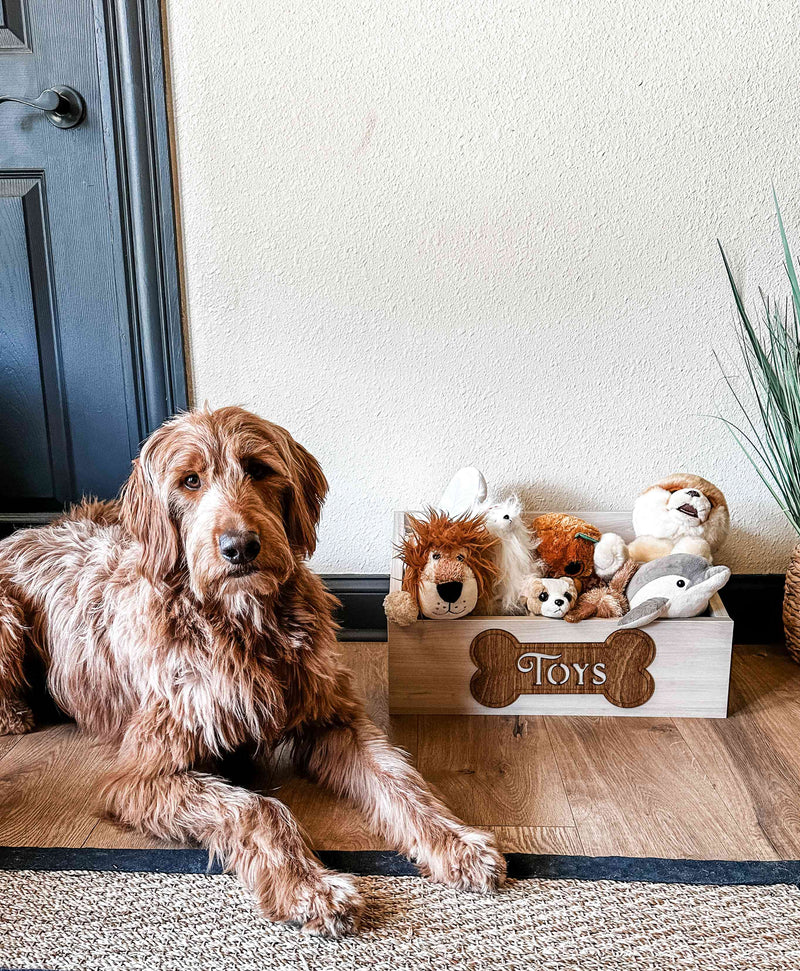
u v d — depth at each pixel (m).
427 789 1.59
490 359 2.23
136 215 2.14
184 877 1.46
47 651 1.88
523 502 2.34
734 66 2.02
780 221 1.97
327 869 1.40
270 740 1.63
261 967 1.27
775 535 2.33
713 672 1.92
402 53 2.03
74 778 1.75
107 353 2.27
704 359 2.22
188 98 2.07
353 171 2.10
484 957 1.29
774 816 1.61
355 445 2.30
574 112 2.06
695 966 1.26
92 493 2.38
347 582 2.38
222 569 1.43
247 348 2.24
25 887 1.43
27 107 2.11
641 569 1.98
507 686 1.95
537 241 2.14
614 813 1.62
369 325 2.21
